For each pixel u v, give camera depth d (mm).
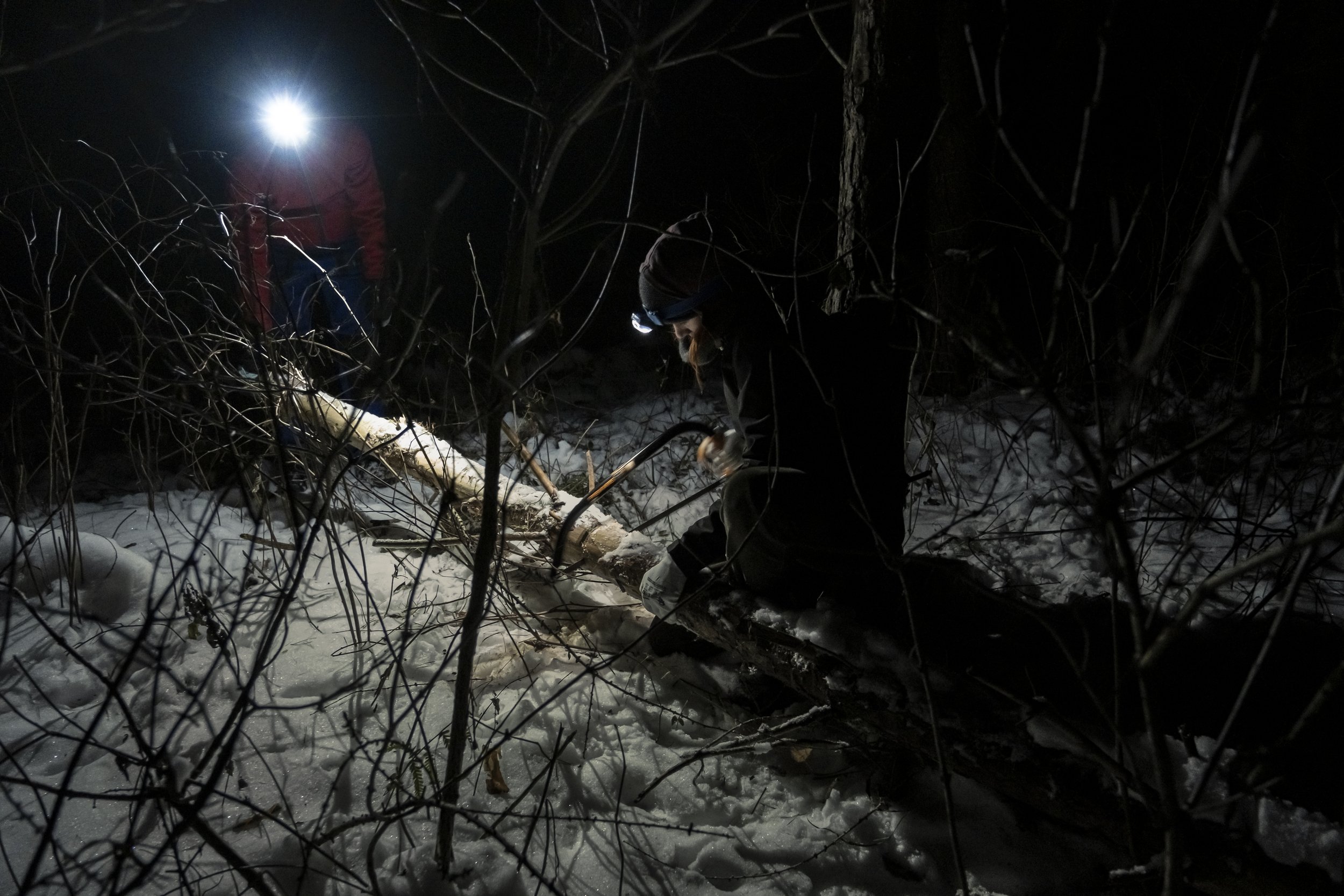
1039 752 1891
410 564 3334
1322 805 1729
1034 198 4891
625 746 2371
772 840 2094
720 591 2488
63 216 3176
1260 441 3158
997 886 1985
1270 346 3885
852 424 2336
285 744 2314
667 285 2377
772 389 2256
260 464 3051
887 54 3344
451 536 2994
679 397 5551
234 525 3607
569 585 3061
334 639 2787
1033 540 3402
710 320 2379
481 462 3777
